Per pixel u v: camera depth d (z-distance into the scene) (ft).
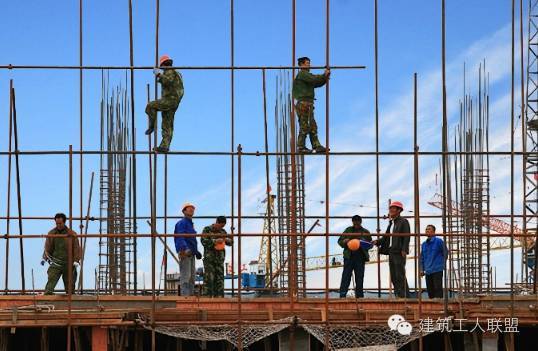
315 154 77.15
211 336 72.84
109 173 101.60
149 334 86.02
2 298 74.84
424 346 87.20
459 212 102.89
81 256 81.10
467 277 102.53
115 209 101.24
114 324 70.74
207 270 82.07
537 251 79.66
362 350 73.56
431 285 83.82
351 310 75.31
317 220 94.68
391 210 82.64
